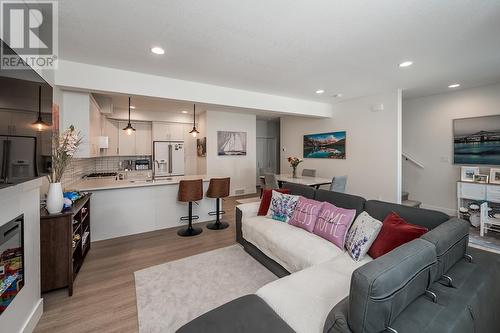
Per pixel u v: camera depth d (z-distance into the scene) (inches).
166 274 98.2
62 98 127.7
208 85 156.2
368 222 79.7
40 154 64.6
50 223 82.5
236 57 112.5
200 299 81.7
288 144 280.7
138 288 88.2
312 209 100.9
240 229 125.5
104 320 71.8
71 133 94.4
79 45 98.9
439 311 42.3
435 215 73.9
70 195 100.1
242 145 277.4
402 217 80.1
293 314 50.5
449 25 84.0
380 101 182.7
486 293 51.1
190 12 76.3
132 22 82.0
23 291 64.4
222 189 157.2
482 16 78.2
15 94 51.4
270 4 72.1
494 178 151.6
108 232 139.3
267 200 125.5
